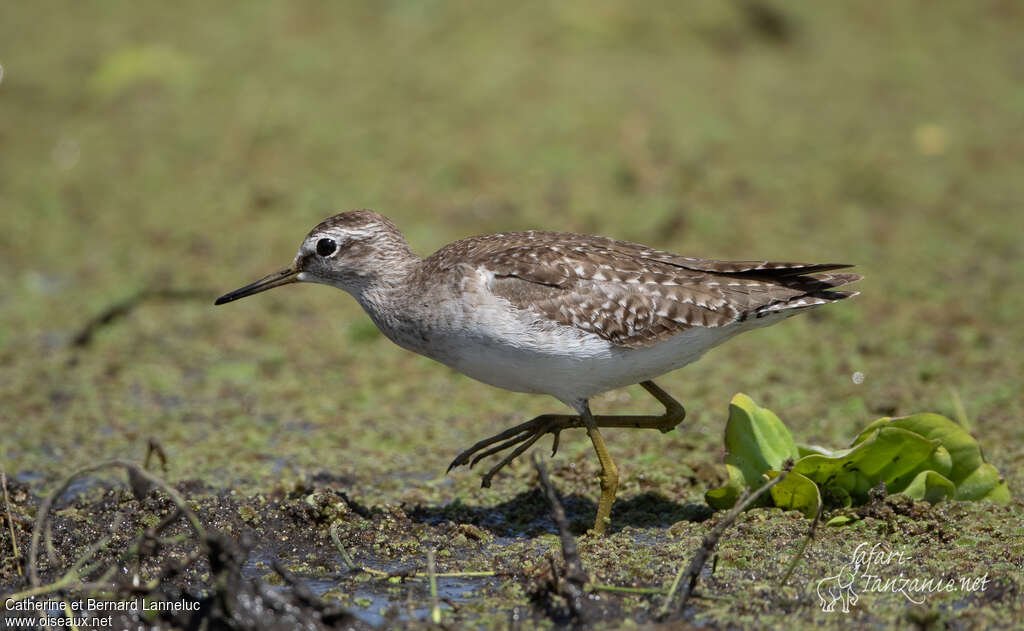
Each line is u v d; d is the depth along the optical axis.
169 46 25.98
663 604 8.03
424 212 18.58
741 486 9.56
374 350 14.86
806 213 18.69
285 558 9.18
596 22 27.28
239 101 23.55
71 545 9.12
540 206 18.66
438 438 12.05
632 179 19.73
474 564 8.95
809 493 9.33
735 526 9.28
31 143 22.03
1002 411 12.00
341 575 8.83
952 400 12.18
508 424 12.44
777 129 22.17
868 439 9.34
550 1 28.39
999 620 7.63
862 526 9.21
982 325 14.71
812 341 14.51
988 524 9.13
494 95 23.61
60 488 8.18
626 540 9.20
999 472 10.23
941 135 21.83
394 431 12.21
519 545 9.28
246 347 14.85
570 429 12.23
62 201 19.62
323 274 10.46
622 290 9.31
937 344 14.05
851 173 20.19
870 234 17.88
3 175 20.61
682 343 9.51
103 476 10.99
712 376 13.56
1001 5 30.11
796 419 11.98
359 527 9.60
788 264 9.59
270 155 21.25
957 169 20.55
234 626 7.58
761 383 13.21
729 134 21.84
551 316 9.18
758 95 24.09
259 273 16.94
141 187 20.16
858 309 15.36
